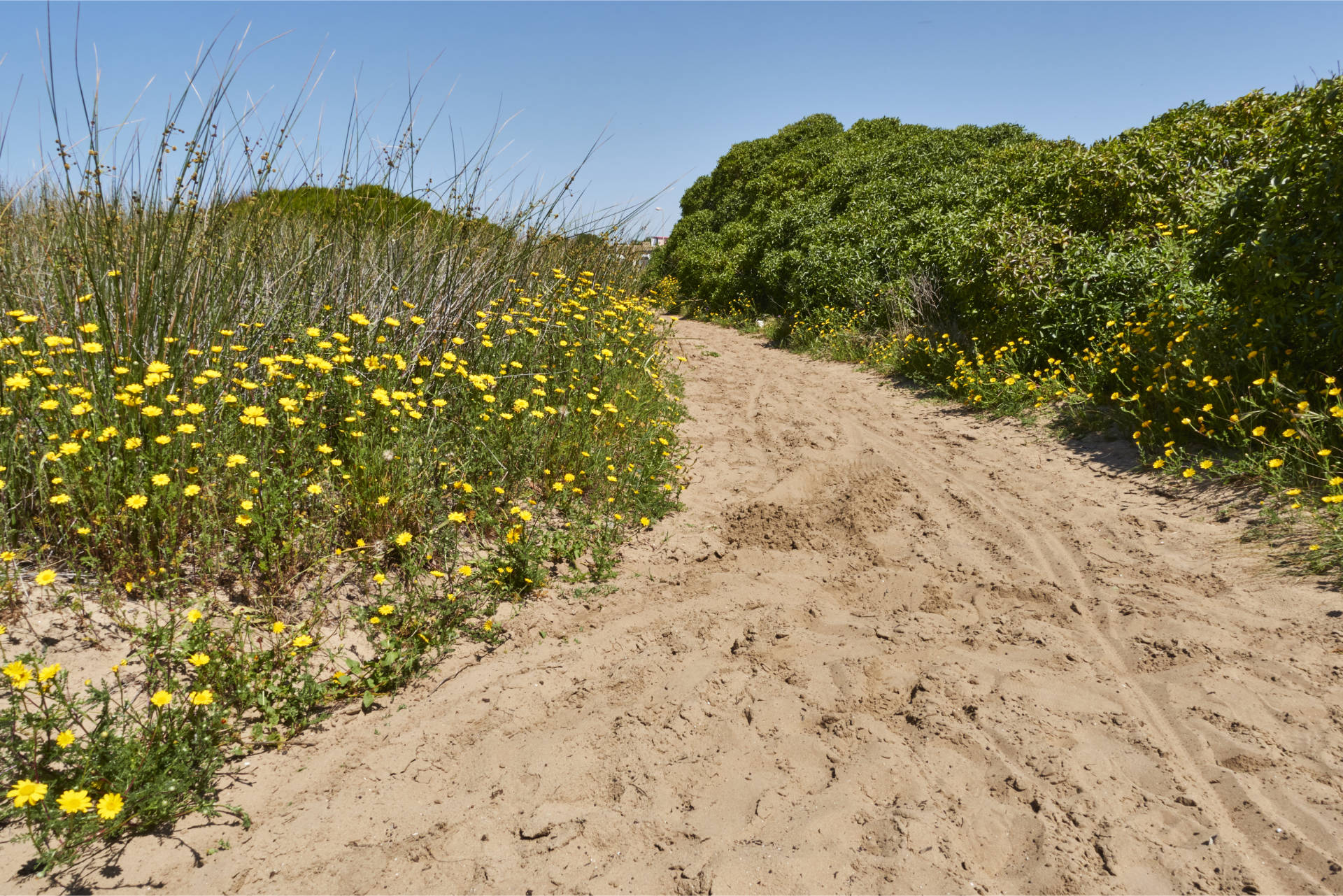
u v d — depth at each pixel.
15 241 4.30
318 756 2.54
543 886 2.01
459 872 2.05
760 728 2.66
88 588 2.98
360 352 4.55
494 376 4.98
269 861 2.09
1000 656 3.07
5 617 2.75
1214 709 2.62
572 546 4.05
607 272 8.85
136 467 3.19
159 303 3.81
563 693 2.92
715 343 14.12
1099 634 3.22
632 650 3.24
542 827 2.21
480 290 5.54
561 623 3.48
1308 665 2.79
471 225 5.56
